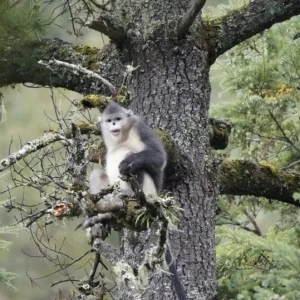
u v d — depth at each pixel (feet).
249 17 39.09
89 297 30.53
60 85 40.60
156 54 37.32
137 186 25.43
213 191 36.60
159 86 36.99
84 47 40.34
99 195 26.35
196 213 35.58
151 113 36.73
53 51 40.16
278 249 26.86
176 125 36.47
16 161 30.55
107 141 34.65
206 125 37.50
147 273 26.63
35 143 31.09
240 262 41.06
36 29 39.11
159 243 26.20
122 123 34.24
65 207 26.04
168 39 37.42
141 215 26.20
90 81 39.42
